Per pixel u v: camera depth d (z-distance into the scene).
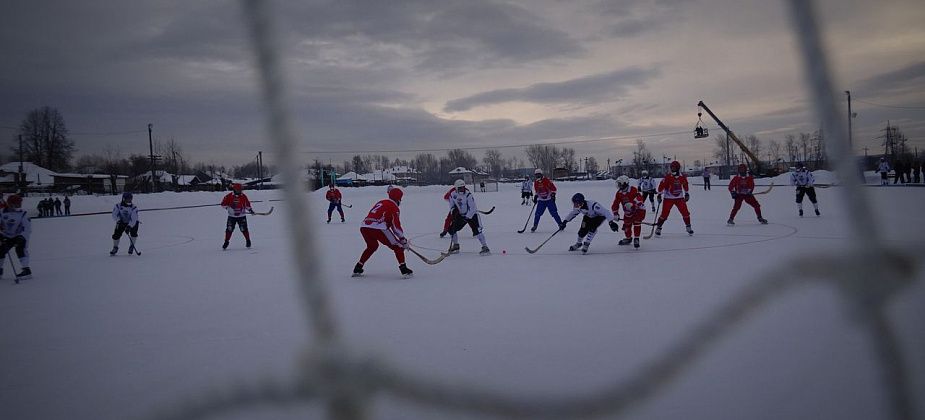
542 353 3.89
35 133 51.81
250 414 2.83
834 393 2.95
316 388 0.93
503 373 3.48
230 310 5.72
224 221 23.00
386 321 4.99
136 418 2.99
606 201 26.33
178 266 9.45
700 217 15.91
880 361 1.00
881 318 0.93
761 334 4.00
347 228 17.00
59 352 4.29
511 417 0.96
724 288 5.97
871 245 0.87
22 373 3.79
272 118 0.76
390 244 7.50
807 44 0.78
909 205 15.80
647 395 0.99
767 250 8.84
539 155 104.38
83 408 3.15
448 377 3.38
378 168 102.00
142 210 33.25
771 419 2.67
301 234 0.86
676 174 11.64
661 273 7.08
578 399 0.98
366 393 0.94
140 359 4.07
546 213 21.00
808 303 4.81
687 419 2.67
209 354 4.15
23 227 8.53
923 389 2.80
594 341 4.15
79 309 5.98
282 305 5.93
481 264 8.63
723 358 3.51
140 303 6.23
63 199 33.25
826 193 25.88
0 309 6.06
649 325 4.55
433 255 10.12
